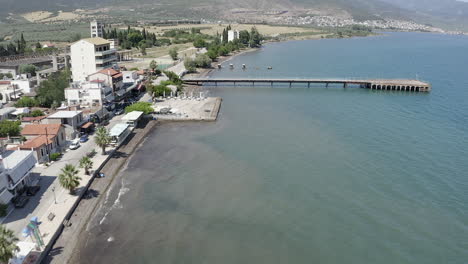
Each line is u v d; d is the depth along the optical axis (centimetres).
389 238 6050
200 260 5528
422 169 8438
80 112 10169
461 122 12006
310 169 8475
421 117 12662
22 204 6462
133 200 7119
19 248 4922
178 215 6638
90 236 5991
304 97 16138
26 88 14138
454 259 5597
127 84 15325
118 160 8875
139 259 5516
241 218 6569
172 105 13975
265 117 12769
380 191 7475
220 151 9575
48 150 8506
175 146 9988
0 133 8925
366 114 13125
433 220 6512
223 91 17488
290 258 5600
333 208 6875
